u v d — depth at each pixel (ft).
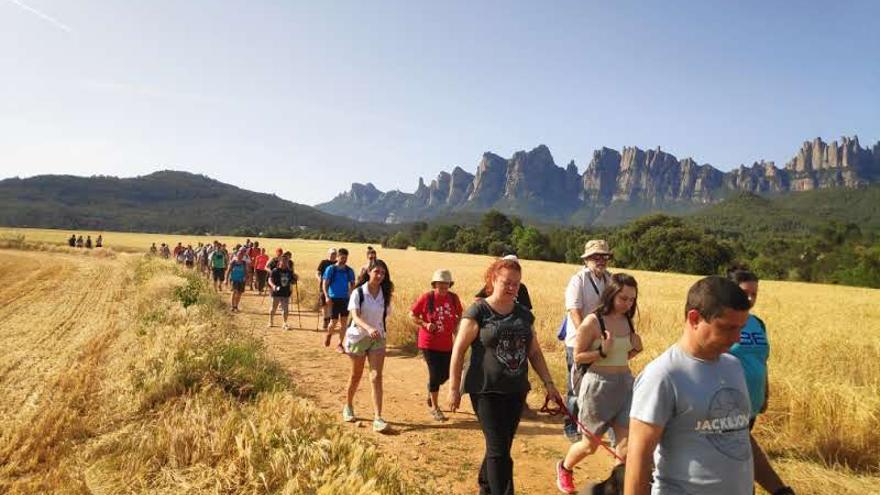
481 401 14.11
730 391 8.07
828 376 27.04
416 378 31.01
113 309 53.88
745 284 13.78
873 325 52.37
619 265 292.40
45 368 29.89
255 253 80.94
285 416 17.71
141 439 17.99
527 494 16.62
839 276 236.63
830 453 18.28
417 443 20.59
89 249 186.60
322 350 38.04
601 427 15.19
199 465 16.34
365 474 14.20
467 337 14.19
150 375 23.27
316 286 67.21
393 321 41.24
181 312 38.75
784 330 44.19
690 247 259.60
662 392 8.02
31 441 19.42
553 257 334.03
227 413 18.66
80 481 16.17
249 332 39.65
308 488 13.83
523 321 14.33
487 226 374.43
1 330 42.16
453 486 16.89
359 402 25.96
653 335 40.45
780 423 20.98
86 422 21.01
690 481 7.95
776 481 9.20
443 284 23.90
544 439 21.42
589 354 14.99
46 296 65.41
